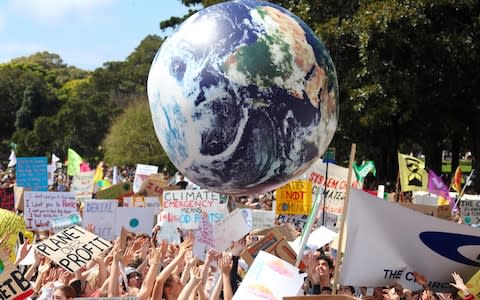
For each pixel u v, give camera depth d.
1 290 6.29
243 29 5.74
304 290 9.05
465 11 28.80
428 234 8.52
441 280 8.69
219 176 5.95
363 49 26.83
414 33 27.67
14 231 9.00
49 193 13.99
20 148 81.81
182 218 12.78
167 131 5.96
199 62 5.71
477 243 8.55
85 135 80.94
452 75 29.44
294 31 5.87
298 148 5.85
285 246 8.73
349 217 8.48
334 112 6.14
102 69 103.38
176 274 7.76
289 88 5.70
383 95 27.44
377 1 27.38
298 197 14.36
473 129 32.75
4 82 110.31
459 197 19.03
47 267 8.70
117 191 17.73
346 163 33.34
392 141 33.25
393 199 18.84
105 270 8.48
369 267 8.54
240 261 9.48
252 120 5.66
